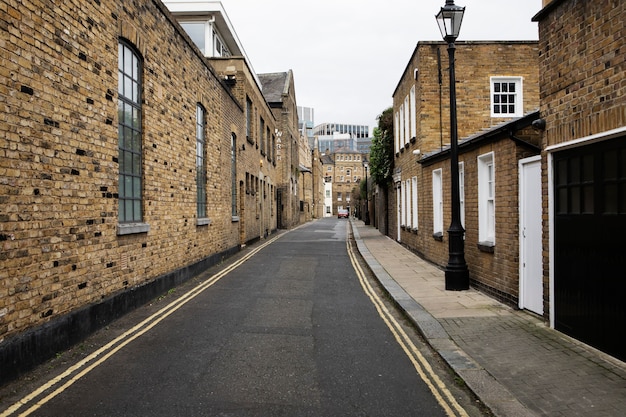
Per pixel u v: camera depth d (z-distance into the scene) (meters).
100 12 6.71
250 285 10.59
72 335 5.85
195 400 4.29
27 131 5.01
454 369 5.02
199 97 12.27
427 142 15.39
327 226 43.09
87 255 6.32
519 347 5.66
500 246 8.24
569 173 5.93
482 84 15.52
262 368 5.20
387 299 9.18
